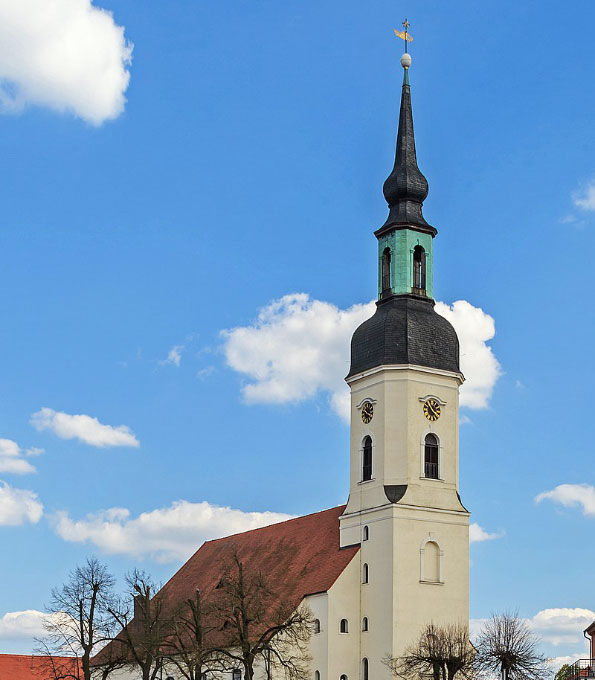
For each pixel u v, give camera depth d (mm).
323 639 110125
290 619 102812
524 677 103125
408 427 112688
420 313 116562
